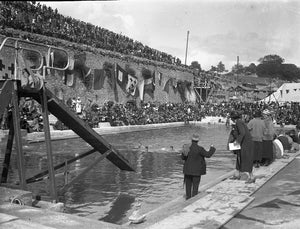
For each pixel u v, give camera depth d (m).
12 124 10.44
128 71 49.25
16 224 5.91
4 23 31.06
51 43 34.62
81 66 38.97
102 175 14.02
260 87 99.00
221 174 14.91
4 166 10.56
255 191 9.28
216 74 90.94
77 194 10.98
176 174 14.68
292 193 9.12
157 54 62.00
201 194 8.91
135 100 50.50
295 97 59.34
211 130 42.47
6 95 9.15
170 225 6.43
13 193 8.27
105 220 8.59
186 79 68.25
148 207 9.70
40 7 39.12
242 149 10.25
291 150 17.59
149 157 19.73
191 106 61.41
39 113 28.42
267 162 13.41
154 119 47.56
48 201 9.25
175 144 26.66
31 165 15.69
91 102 41.25
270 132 13.20
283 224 6.66
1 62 27.36
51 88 34.97
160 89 58.66
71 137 27.47
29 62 30.52
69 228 5.98
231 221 6.85
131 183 12.71
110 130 35.44
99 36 48.03
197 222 6.61
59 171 14.56
